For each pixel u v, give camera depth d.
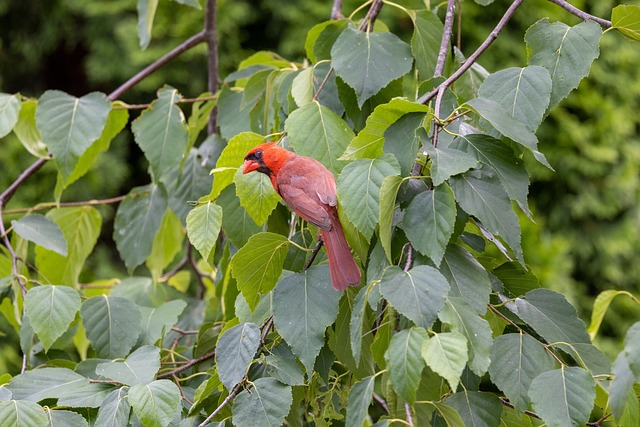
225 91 7.05
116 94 7.95
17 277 6.51
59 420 4.77
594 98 13.58
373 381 3.93
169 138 6.84
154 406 4.54
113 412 4.68
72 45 15.59
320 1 14.18
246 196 5.26
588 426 4.50
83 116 6.46
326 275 4.70
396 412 4.14
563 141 13.62
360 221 4.31
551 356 4.23
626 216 14.16
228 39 14.31
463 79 6.32
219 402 4.84
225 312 6.09
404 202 4.40
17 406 4.59
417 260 4.23
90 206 7.60
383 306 4.56
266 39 14.77
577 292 13.73
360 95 5.58
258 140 5.43
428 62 6.17
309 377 4.49
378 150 4.76
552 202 14.07
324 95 6.04
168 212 8.02
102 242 15.18
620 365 3.73
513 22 12.99
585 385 3.88
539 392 3.91
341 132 5.36
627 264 14.34
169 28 14.14
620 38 13.59
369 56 5.66
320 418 5.03
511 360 4.19
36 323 5.62
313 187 4.91
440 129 4.59
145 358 5.02
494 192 4.31
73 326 7.10
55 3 15.38
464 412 4.28
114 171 14.77
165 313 6.38
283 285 4.70
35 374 5.18
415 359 3.63
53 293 5.70
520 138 4.39
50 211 7.57
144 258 7.43
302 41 14.13
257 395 4.46
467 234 4.88
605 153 13.55
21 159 13.80
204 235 4.77
